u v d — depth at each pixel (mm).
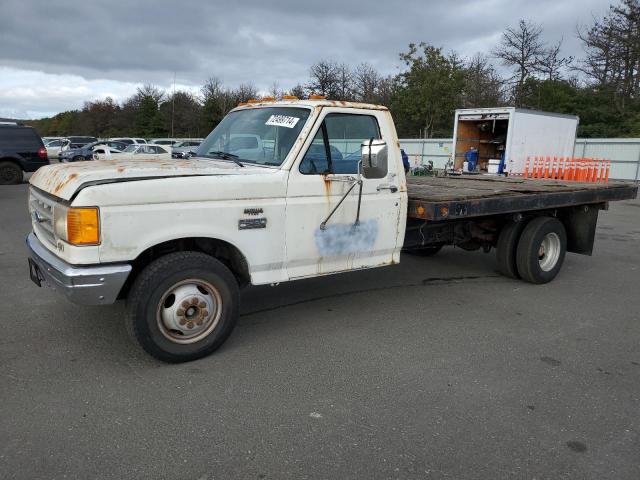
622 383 4074
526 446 3199
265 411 3537
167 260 3998
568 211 7422
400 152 5238
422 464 3002
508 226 6828
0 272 6840
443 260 8258
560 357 4543
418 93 32375
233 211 4172
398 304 5922
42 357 4297
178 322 4102
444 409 3609
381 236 5148
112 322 5082
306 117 4648
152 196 3807
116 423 3352
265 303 5867
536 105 38844
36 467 2902
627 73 37469
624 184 7957
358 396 3764
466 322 5375
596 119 36375
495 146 20016
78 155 29781
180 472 2895
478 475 2920
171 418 3426
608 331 5207
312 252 4684
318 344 4703
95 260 3664
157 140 33125
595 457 3109
